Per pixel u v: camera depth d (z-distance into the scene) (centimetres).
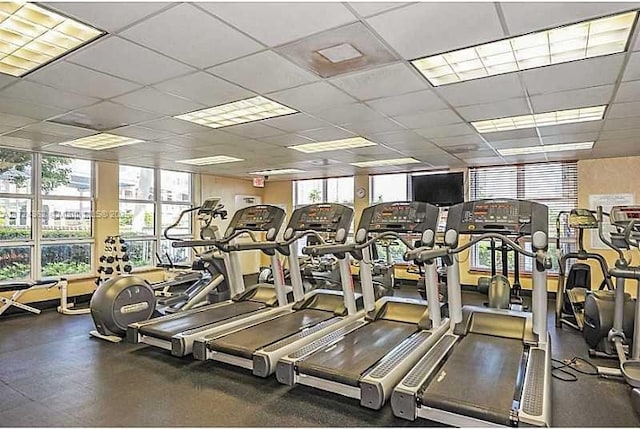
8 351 436
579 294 539
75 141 564
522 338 372
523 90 354
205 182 941
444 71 317
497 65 303
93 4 214
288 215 1049
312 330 405
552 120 457
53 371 377
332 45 265
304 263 728
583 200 717
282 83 336
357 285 878
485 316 411
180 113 426
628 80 326
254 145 602
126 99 376
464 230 395
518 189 771
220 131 508
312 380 314
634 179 684
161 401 313
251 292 566
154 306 512
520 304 605
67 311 612
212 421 282
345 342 367
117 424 278
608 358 414
